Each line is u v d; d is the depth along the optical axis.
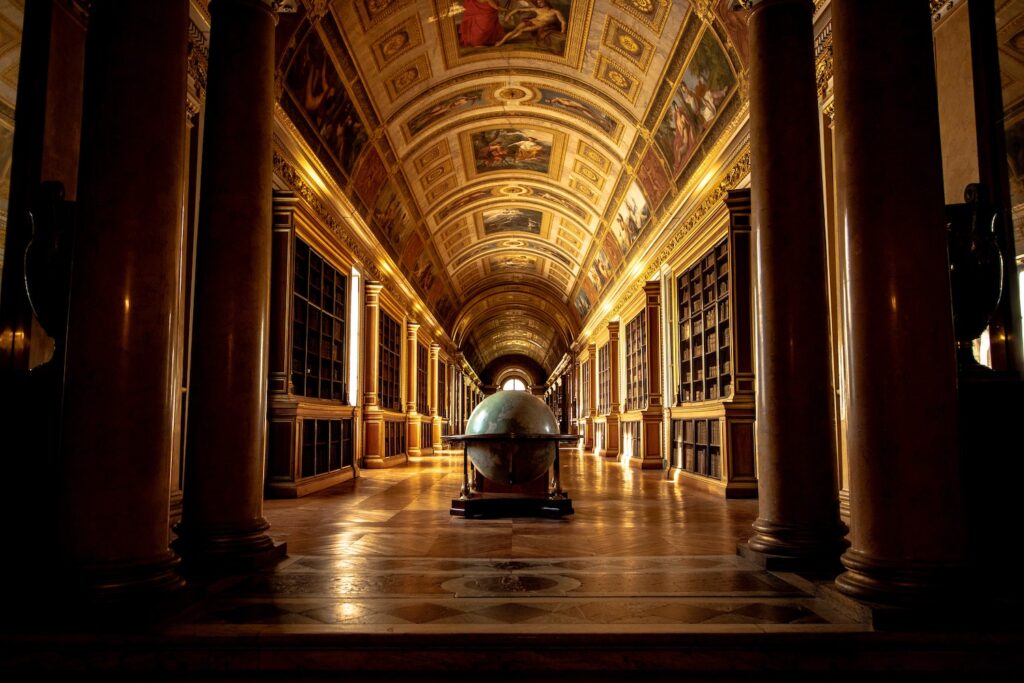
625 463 18.84
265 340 4.82
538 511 7.59
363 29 10.59
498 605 3.59
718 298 10.60
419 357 24.27
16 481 3.84
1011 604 3.16
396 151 14.92
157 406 3.45
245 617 3.35
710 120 10.77
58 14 5.27
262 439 4.79
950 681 2.92
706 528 6.57
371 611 3.47
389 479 13.10
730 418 9.58
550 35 12.44
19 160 5.08
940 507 3.22
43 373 3.97
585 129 15.48
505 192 21.16
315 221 11.26
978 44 5.15
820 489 4.57
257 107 4.82
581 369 33.72
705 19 9.46
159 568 3.37
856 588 3.30
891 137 3.44
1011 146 4.98
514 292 34.69
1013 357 4.74
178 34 3.68
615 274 21.41
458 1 11.08
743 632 3.06
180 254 3.67
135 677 2.98
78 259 3.41
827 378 4.68
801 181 4.78
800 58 4.89
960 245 4.09
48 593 3.14
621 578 4.28
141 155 3.47
